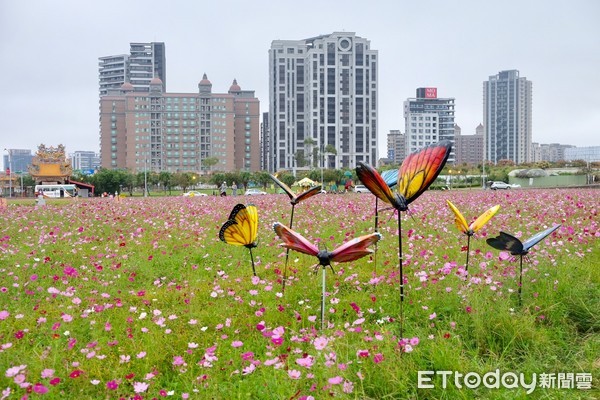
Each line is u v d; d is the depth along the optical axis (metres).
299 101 142.88
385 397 3.99
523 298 5.88
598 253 7.77
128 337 4.91
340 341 4.67
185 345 4.85
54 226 13.52
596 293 5.90
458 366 4.32
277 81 142.88
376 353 4.34
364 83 137.25
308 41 170.38
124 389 4.04
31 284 6.99
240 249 9.45
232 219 6.35
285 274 6.80
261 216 14.23
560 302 5.67
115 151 136.38
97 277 7.46
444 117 170.75
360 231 11.30
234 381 4.24
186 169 127.88
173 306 6.06
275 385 3.93
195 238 10.71
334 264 7.72
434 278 6.54
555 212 13.60
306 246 4.95
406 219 13.23
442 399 4.00
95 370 4.23
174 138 127.50
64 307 5.79
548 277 6.41
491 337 4.99
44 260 8.33
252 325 5.29
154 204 23.20
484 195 25.91
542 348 4.85
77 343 4.88
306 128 141.12
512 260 6.81
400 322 5.20
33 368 4.14
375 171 4.61
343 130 136.88
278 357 4.32
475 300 5.41
